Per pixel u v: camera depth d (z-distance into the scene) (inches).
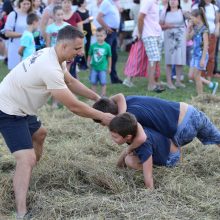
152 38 591.2
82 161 339.6
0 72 741.9
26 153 272.4
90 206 270.8
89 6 832.9
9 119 272.7
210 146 362.0
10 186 300.2
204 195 288.5
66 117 478.6
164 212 263.7
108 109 287.4
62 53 263.4
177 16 611.5
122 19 921.5
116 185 301.0
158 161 305.4
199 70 563.5
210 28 625.9
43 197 283.7
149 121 296.4
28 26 521.0
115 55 658.8
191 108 307.0
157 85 612.4
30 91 269.0
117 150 379.2
